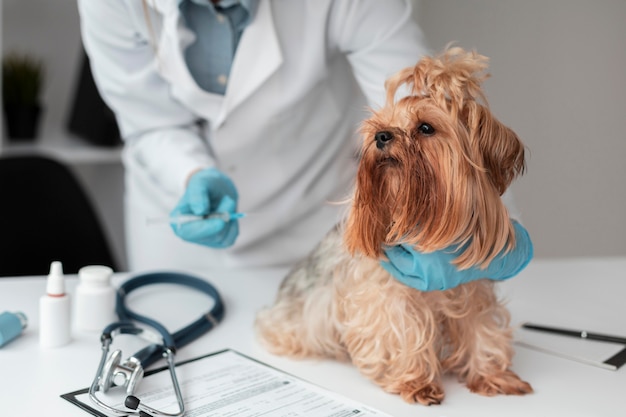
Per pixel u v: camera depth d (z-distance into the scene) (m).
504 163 1.06
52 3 3.53
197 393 1.15
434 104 1.05
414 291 1.18
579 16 2.91
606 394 1.20
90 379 1.21
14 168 2.16
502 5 2.88
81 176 3.65
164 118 1.91
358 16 1.65
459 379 1.25
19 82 3.23
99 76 1.93
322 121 1.88
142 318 1.38
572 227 2.99
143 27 1.77
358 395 1.18
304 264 1.40
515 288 1.74
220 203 1.58
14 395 1.14
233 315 1.52
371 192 1.11
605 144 2.96
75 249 2.19
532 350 1.38
